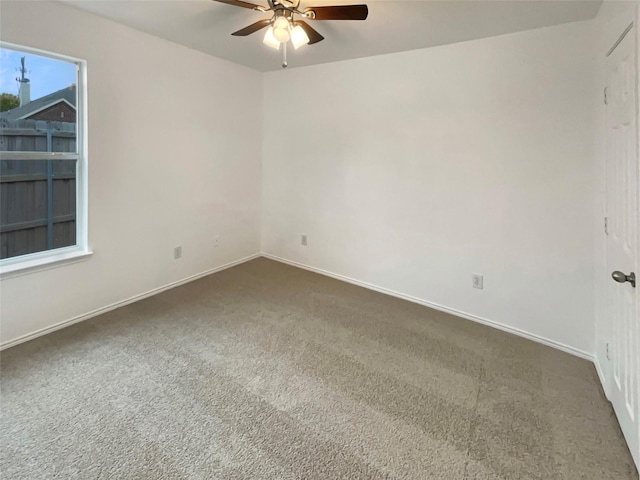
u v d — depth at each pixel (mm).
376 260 3768
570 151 2529
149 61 3188
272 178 4574
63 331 2756
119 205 3127
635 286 1604
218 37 3166
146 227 3383
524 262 2818
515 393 2158
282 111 4332
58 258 2750
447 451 1712
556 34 2512
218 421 1865
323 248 4207
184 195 3709
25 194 2646
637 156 1570
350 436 1790
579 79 2447
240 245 4520
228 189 4219
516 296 2889
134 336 2715
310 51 3402
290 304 3398
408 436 1799
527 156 2719
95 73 2809
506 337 2857
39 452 1639
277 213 4598
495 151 2867
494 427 1873
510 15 2402
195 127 3713
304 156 4207
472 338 2828
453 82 3021
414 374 2332
